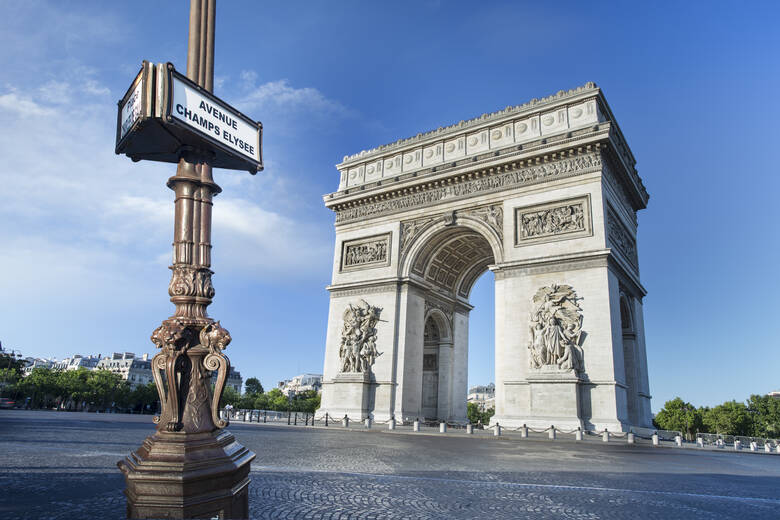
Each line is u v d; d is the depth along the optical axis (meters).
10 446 31.20
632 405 69.94
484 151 75.06
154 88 9.18
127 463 9.05
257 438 44.41
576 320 60.41
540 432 57.94
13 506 14.24
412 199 80.00
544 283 64.06
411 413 73.94
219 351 9.61
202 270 10.12
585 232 62.81
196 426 9.17
